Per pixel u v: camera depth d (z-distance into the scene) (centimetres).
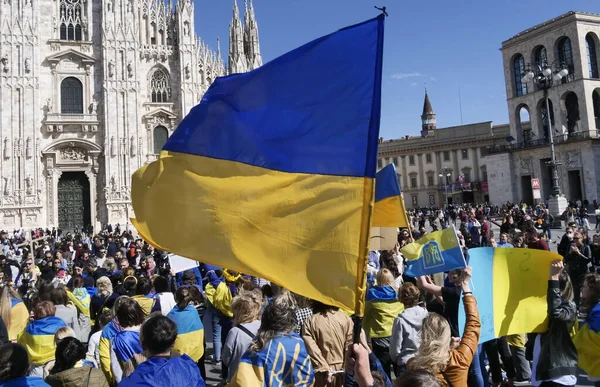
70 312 1033
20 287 1620
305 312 837
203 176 607
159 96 5800
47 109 5269
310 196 539
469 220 3497
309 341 672
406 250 789
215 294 1240
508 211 4353
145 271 1758
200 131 625
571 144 6172
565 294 716
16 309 1038
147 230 623
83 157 5434
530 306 699
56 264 1872
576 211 4009
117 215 5378
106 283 1220
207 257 579
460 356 546
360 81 529
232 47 6500
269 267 542
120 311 740
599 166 5991
